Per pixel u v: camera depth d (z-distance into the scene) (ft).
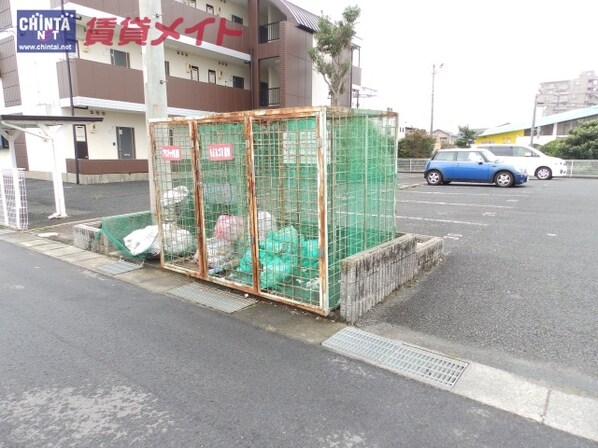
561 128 132.87
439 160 52.70
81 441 7.28
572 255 18.31
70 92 44.62
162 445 7.16
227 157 13.64
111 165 51.70
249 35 65.77
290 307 13.15
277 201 12.82
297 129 11.82
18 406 8.28
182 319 12.42
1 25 54.19
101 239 19.81
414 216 28.96
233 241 14.53
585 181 57.88
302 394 8.59
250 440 7.27
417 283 15.06
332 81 58.70
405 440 7.23
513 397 8.43
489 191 44.57
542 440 7.21
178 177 16.06
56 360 10.04
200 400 8.42
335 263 12.53
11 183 25.52
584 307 12.71
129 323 12.17
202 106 58.59
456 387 8.80
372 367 9.64
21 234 24.40
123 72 48.55
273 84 70.95
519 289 14.29
